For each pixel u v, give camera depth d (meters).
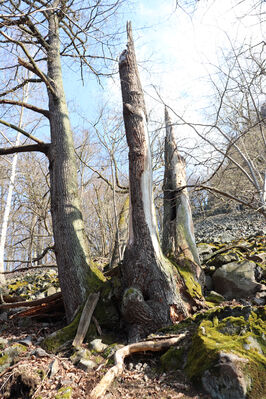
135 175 4.95
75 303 4.95
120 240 8.34
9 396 3.46
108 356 3.93
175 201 6.47
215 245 8.41
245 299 5.25
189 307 4.76
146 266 4.62
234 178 7.33
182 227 5.96
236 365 3.05
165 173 7.05
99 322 4.68
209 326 3.82
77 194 5.72
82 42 7.33
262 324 3.60
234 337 3.51
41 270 12.84
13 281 10.48
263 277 5.68
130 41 5.81
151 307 4.43
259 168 7.37
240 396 2.88
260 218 13.98
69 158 5.85
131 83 5.48
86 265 5.18
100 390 3.16
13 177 10.71
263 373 3.02
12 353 4.16
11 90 6.89
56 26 7.12
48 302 5.63
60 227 5.36
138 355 3.94
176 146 7.11
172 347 3.83
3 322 5.63
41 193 12.32
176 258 5.46
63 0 6.29
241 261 5.90
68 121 6.25
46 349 4.32
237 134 6.33
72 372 3.72
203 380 3.16
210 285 5.87
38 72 5.78
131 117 5.22
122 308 4.50
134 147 5.06
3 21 5.45
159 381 3.41
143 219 4.80
